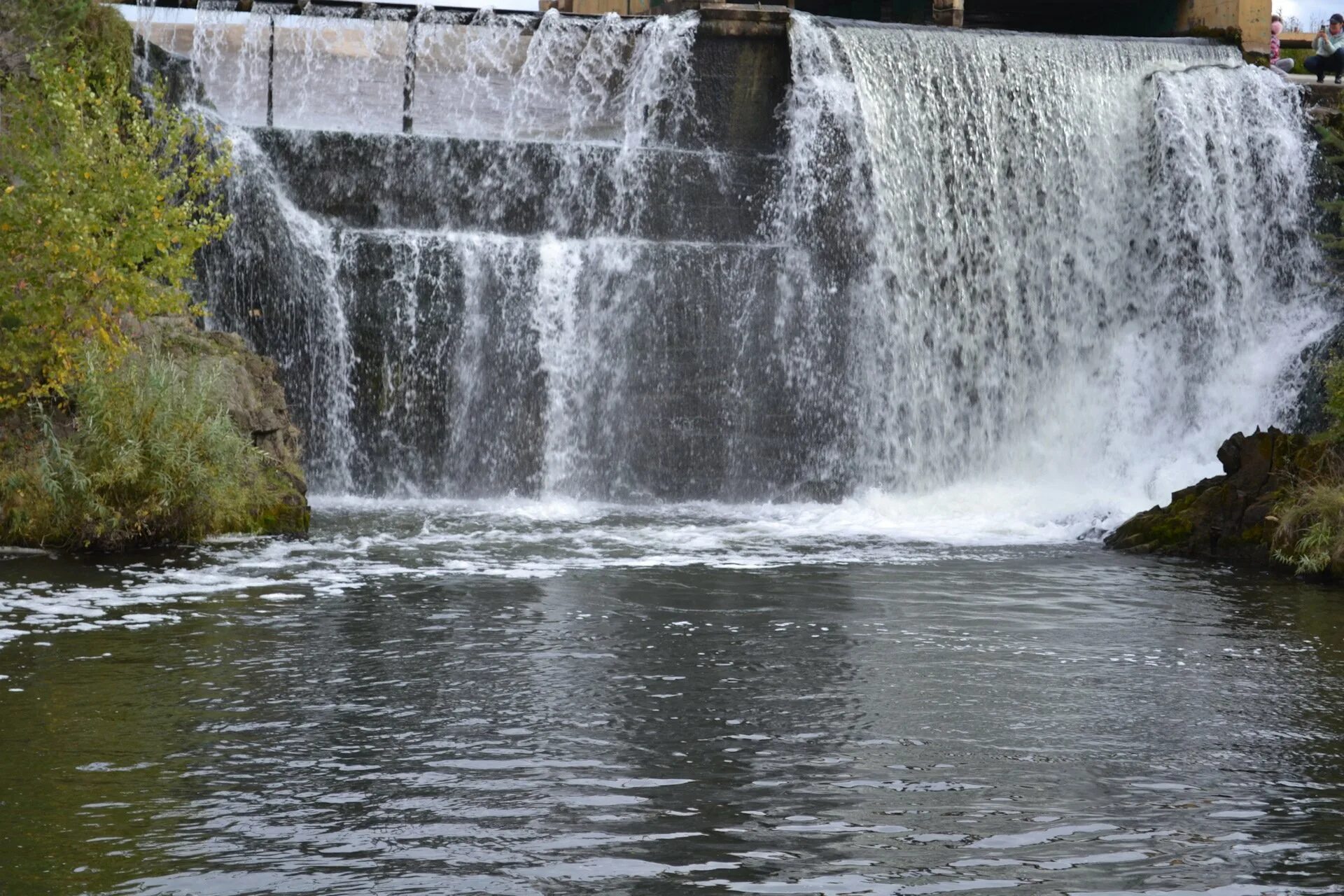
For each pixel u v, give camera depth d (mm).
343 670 13969
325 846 9195
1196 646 15766
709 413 30922
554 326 30203
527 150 31734
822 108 32531
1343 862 9117
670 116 34156
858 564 21297
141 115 27453
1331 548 20719
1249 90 34250
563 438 30281
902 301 32469
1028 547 23531
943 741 11805
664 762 11086
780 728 12141
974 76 33438
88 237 21828
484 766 10938
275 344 29375
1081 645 15727
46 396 22109
